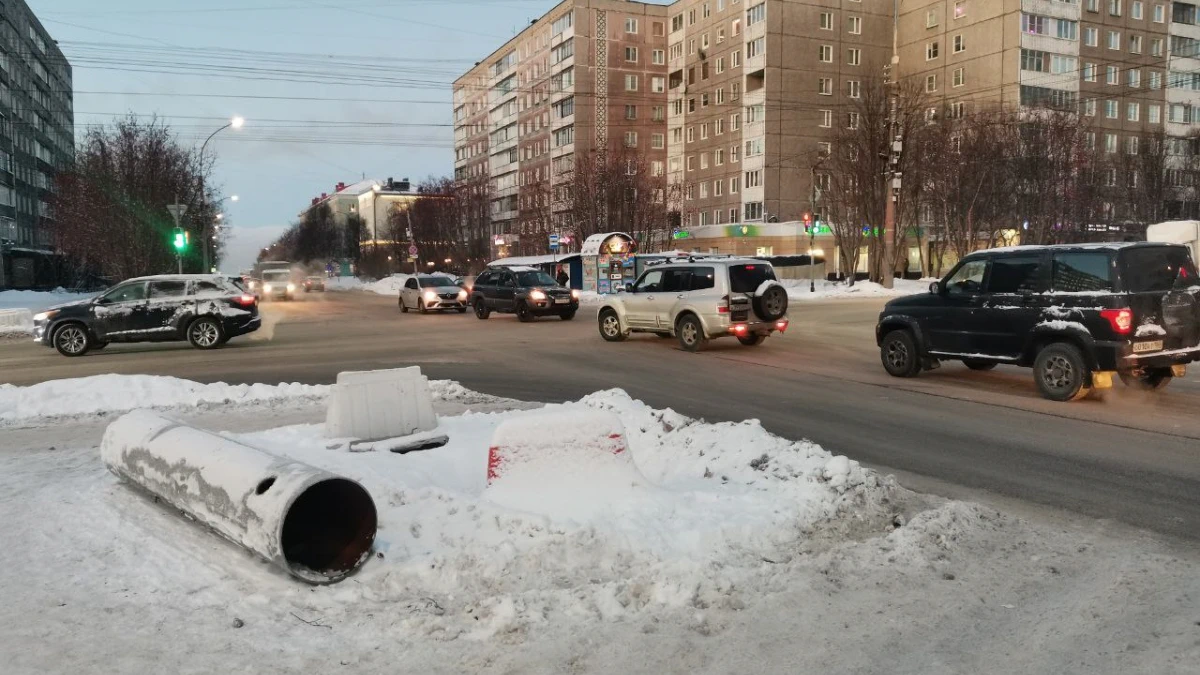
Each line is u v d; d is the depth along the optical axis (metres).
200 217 43.84
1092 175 47.28
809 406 9.95
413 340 19.84
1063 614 3.87
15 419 9.40
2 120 63.34
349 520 4.40
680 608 3.87
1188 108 67.69
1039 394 10.34
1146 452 7.28
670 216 53.38
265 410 9.99
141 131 41.16
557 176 78.25
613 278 36.03
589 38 77.00
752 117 65.00
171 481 5.15
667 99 79.12
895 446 7.66
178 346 19.11
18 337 23.00
